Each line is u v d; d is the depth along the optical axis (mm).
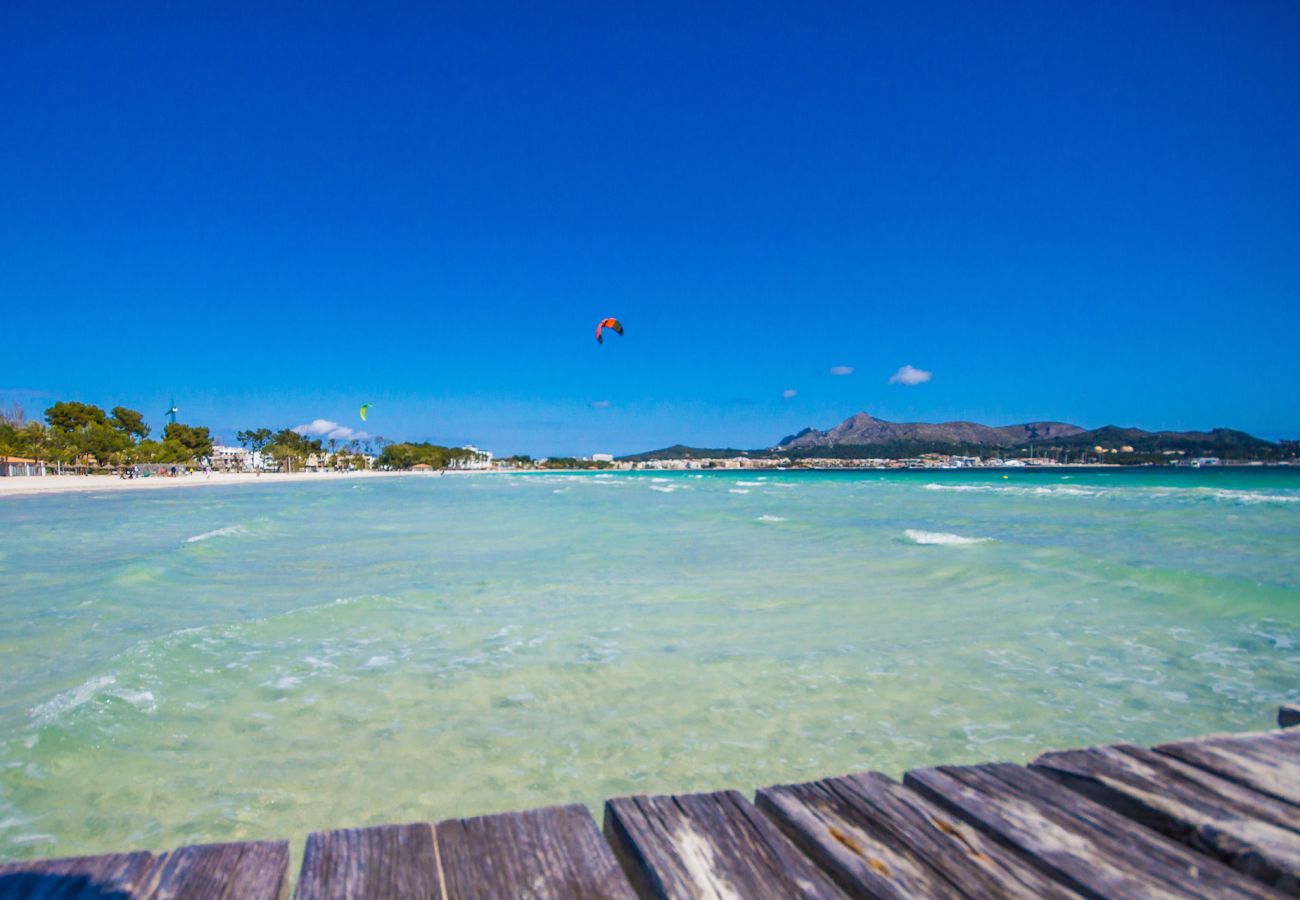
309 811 4348
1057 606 9773
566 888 1688
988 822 1995
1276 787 2156
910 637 8336
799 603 10211
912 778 2322
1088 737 5414
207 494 61281
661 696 6387
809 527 21578
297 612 9438
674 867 1766
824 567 13422
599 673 7027
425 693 6457
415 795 4559
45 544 19312
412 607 9977
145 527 25328
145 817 4254
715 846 1871
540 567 13875
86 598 10766
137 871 1673
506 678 6867
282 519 27359
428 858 1804
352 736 5496
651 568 13625
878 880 1707
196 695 6305
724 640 8242
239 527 21984
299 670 7078
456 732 5582
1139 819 2098
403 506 38094
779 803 2113
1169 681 6715
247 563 14656
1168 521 21812
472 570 13531
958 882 1705
